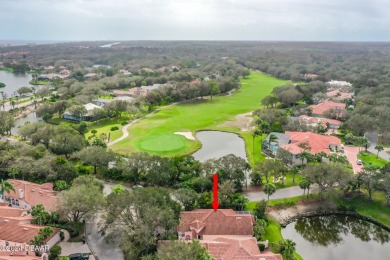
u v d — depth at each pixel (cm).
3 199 11719
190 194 10875
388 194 11819
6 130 19425
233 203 11019
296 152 15288
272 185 11975
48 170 12800
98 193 10312
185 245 7906
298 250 10025
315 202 12219
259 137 19300
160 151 16775
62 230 9975
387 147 18238
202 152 17338
